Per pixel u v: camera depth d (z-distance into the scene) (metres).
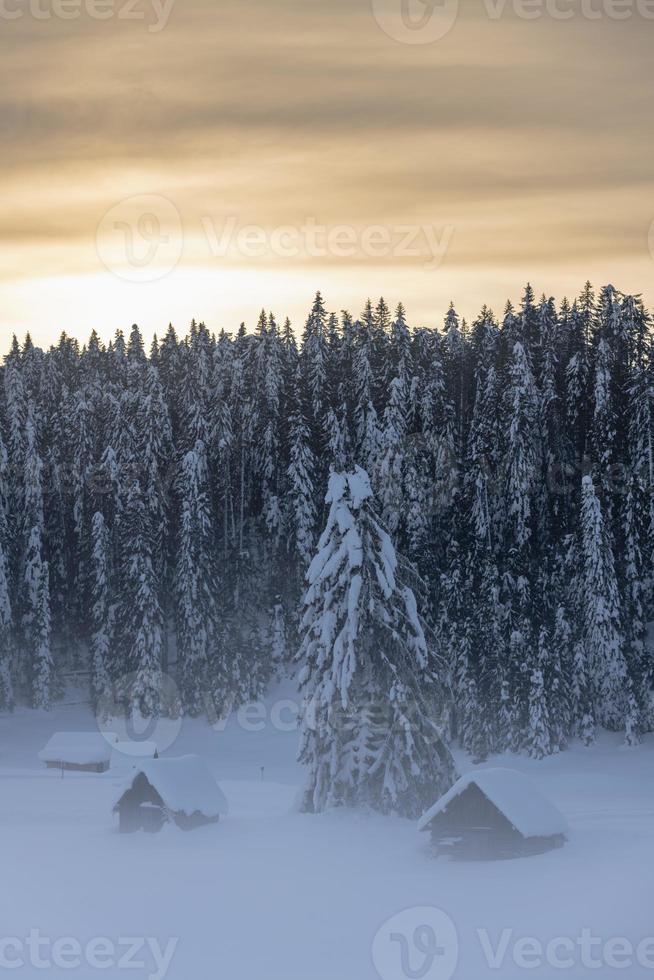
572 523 82.19
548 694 70.56
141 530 83.19
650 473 78.31
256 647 84.25
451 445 84.25
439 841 41.41
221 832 46.34
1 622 82.56
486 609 73.88
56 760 72.25
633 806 56.41
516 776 43.09
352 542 45.44
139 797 48.44
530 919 32.09
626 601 75.38
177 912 34.97
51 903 36.31
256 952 31.00
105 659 83.19
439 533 82.00
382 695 45.69
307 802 46.88
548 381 85.88
